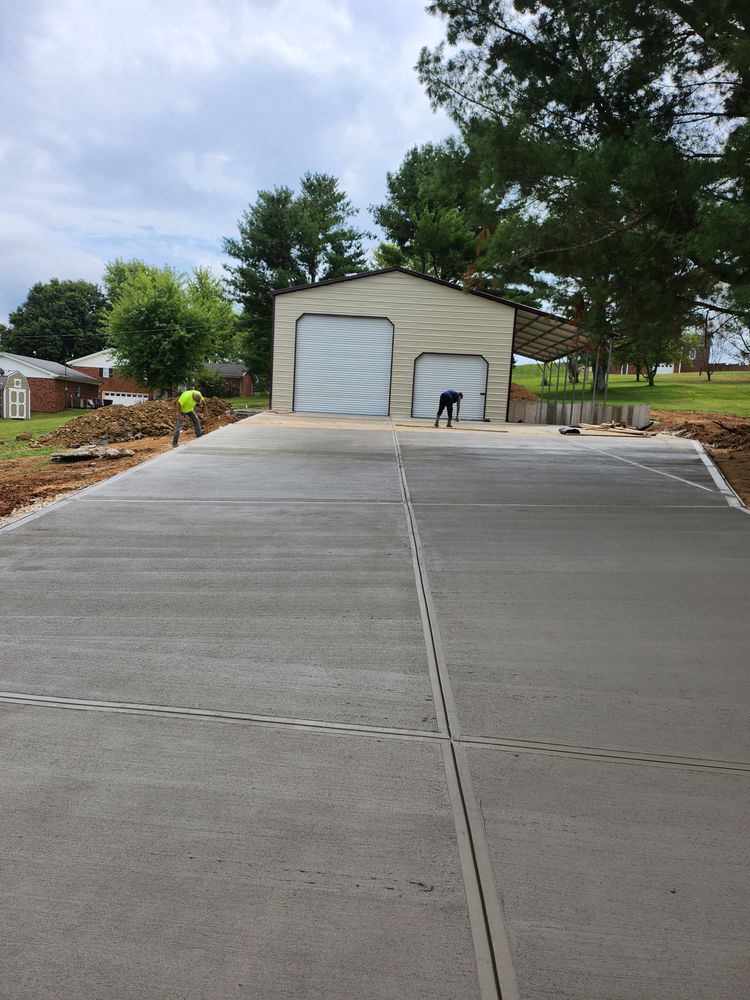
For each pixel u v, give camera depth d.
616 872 2.04
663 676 3.34
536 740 2.76
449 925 1.83
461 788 2.43
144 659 3.43
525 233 9.16
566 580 4.80
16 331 72.06
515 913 1.87
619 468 10.21
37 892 1.90
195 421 14.01
